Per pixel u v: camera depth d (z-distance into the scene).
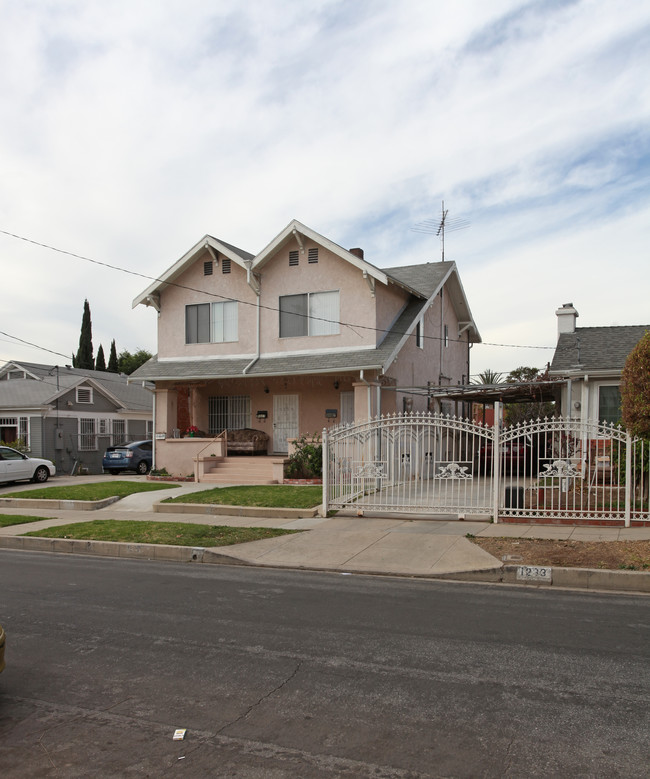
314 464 18.91
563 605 7.44
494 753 3.90
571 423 11.76
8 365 35.12
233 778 3.68
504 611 7.16
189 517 14.19
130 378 22.42
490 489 13.86
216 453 21.58
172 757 3.92
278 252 21.50
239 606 7.46
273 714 4.49
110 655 5.77
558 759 3.82
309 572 9.56
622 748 3.95
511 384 18.20
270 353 21.48
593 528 11.27
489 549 9.98
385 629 6.47
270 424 22.77
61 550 11.92
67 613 7.21
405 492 13.16
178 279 23.11
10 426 31.22
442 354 26.19
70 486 19.48
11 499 17.09
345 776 3.68
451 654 5.68
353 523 12.62
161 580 9.02
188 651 5.84
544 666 5.36
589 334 19.31
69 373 36.28
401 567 9.46
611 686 4.92
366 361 19.14
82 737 4.20
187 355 22.84
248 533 11.92
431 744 4.03
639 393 9.59
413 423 13.09
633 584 8.26
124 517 14.63
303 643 6.03
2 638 4.77
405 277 24.97
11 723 4.42
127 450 28.66
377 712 4.50
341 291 20.48
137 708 4.63
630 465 11.52
